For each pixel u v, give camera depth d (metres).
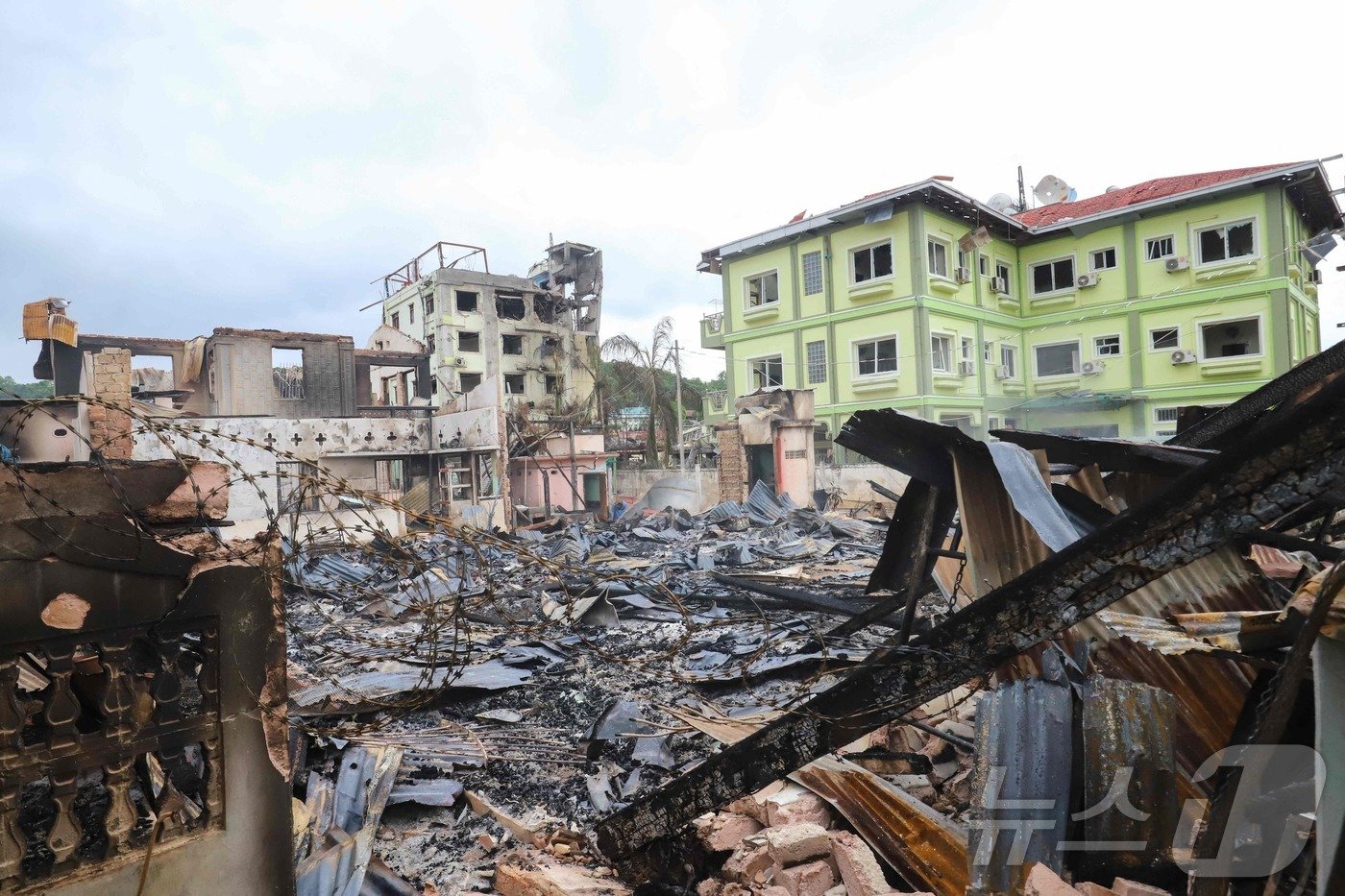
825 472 25.00
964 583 4.75
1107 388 27.89
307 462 2.79
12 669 2.25
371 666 7.33
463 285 42.91
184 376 28.12
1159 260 26.48
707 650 8.13
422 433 23.69
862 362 27.86
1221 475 2.25
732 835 3.96
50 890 2.32
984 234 26.02
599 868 4.01
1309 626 2.17
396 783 4.95
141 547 2.45
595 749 5.59
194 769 3.00
